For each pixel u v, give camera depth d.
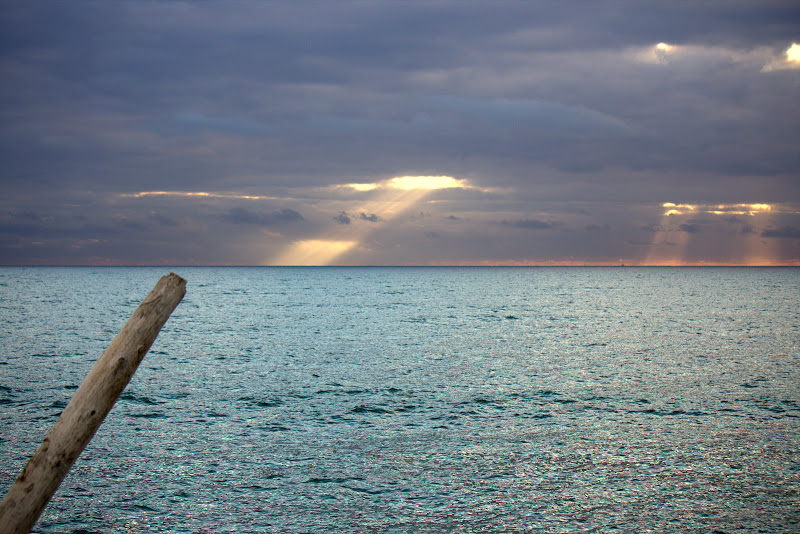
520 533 13.10
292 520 13.65
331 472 16.67
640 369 34.50
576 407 24.80
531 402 25.70
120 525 13.29
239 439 19.77
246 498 14.82
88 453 18.09
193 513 13.94
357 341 47.34
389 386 29.11
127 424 21.58
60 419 3.61
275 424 21.77
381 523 13.52
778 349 43.19
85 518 13.60
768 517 13.90
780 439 19.97
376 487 15.60
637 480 16.19
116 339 3.76
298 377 31.48
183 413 23.33
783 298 106.62
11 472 16.17
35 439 19.30
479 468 17.06
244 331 54.38
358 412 23.72
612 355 40.25
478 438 20.11
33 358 36.84
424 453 18.42
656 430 21.16
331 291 134.12
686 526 13.45
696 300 102.06
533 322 64.31
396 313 75.31
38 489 3.52
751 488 15.62
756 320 66.25
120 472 16.48
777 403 25.52
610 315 73.12
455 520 13.72
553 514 14.04
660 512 14.16
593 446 19.19
